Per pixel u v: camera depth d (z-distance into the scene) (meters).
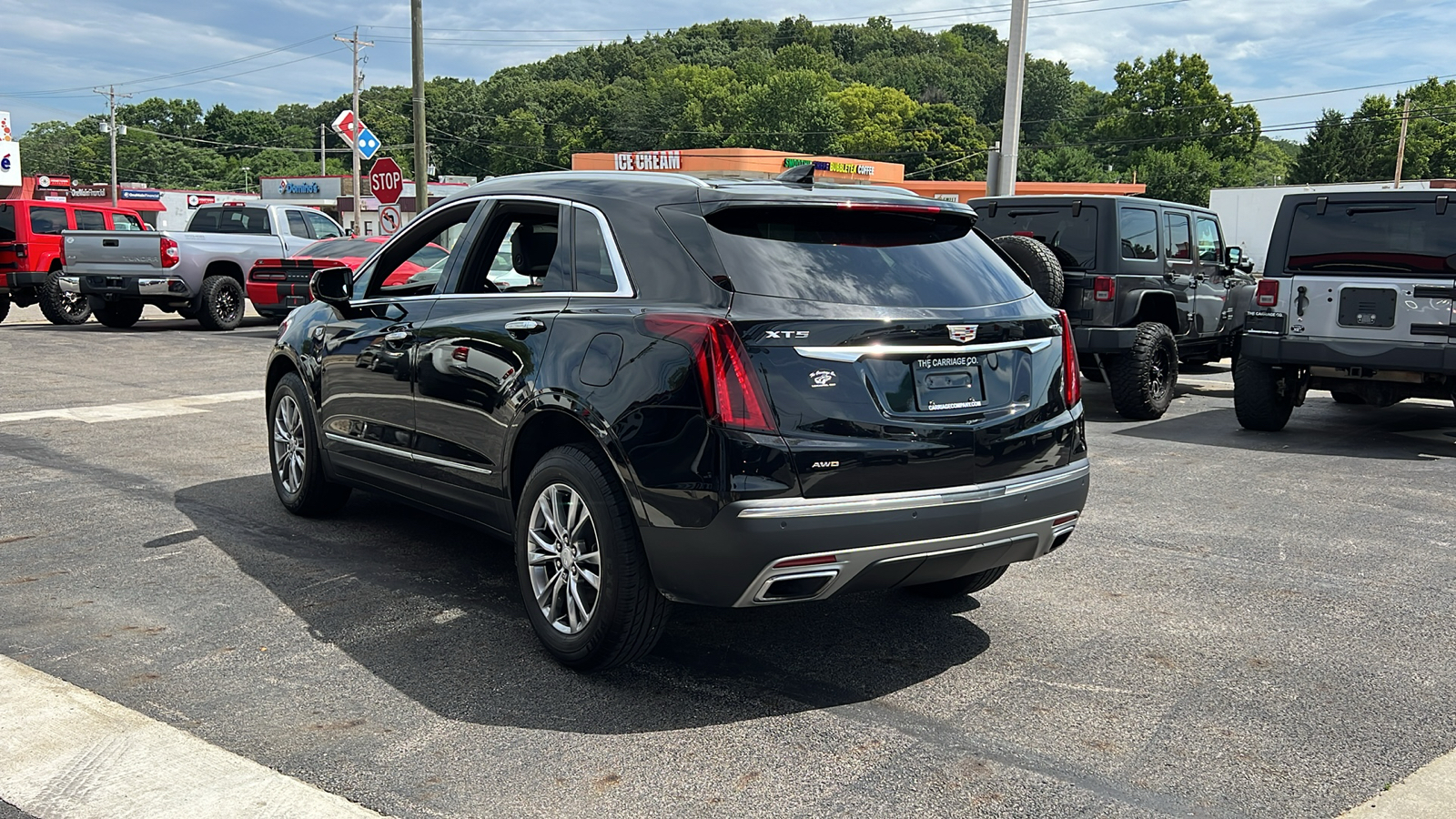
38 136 155.00
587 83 147.75
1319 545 5.62
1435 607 4.65
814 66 153.50
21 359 13.13
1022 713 3.53
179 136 163.88
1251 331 9.02
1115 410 10.70
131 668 3.78
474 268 4.52
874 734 3.36
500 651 4.01
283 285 15.34
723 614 4.47
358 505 6.15
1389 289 8.42
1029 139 143.88
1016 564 5.24
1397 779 3.10
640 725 3.40
